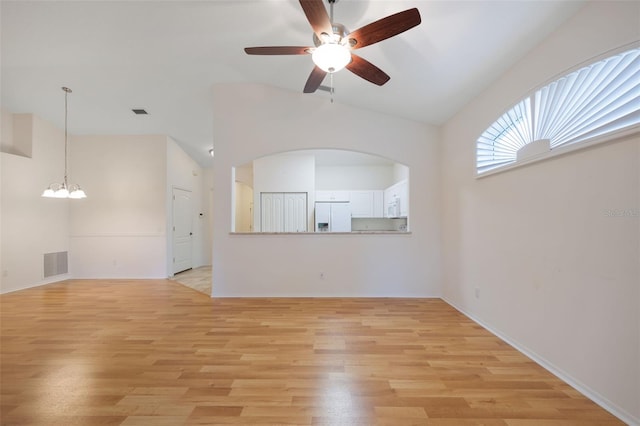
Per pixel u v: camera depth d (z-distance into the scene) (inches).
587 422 63.2
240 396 73.0
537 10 76.7
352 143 167.0
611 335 66.1
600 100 69.8
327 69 79.4
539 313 88.9
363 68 87.3
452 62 106.3
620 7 64.1
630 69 63.6
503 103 106.8
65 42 123.0
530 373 83.4
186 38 119.4
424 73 117.4
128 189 226.4
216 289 165.8
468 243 133.6
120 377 81.7
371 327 119.0
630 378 62.1
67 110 188.4
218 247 166.2
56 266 213.0
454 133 148.4
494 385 77.5
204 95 175.2
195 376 82.2
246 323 124.0
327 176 286.0
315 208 257.3
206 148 253.0
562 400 70.9
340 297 165.2
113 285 199.9
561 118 81.0
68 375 82.8
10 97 172.6
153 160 227.0
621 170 63.9
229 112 165.9
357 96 153.2
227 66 144.3
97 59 136.9
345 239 166.9
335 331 114.8
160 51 129.8
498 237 110.3
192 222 272.1
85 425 62.8
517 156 98.8
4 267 177.6
